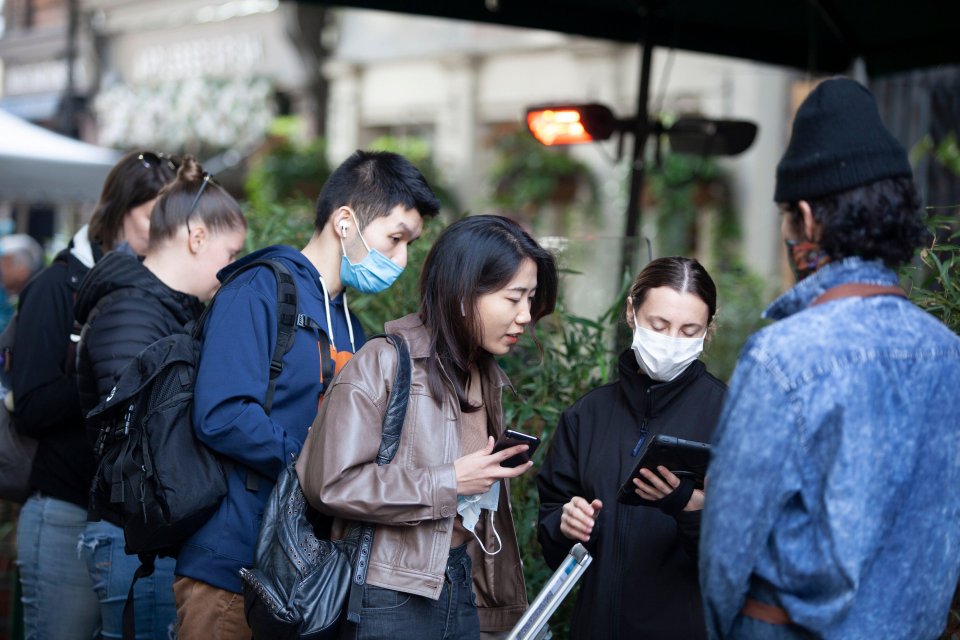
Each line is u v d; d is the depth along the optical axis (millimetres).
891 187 2229
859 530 2094
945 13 6527
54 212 16906
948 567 2252
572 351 4312
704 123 6578
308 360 3314
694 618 3094
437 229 5008
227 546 3178
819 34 7238
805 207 2285
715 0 6645
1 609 5793
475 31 16312
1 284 10023
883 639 2174
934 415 2203
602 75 14875
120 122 19609
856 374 2137
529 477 4367
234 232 3824
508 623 3254
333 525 3000
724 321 9383
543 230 14906
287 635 2791
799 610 2146
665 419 3240
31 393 3844
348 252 3416
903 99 8555
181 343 3248
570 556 2908
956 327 3473
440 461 2930
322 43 17875
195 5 19672
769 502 2145
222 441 3098
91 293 3586
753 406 2180
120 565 3770
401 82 17406
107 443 3225
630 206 6508
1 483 4008
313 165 15641
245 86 17969
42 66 22641
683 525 2965
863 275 2252
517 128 15625
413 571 2846
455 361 2967
